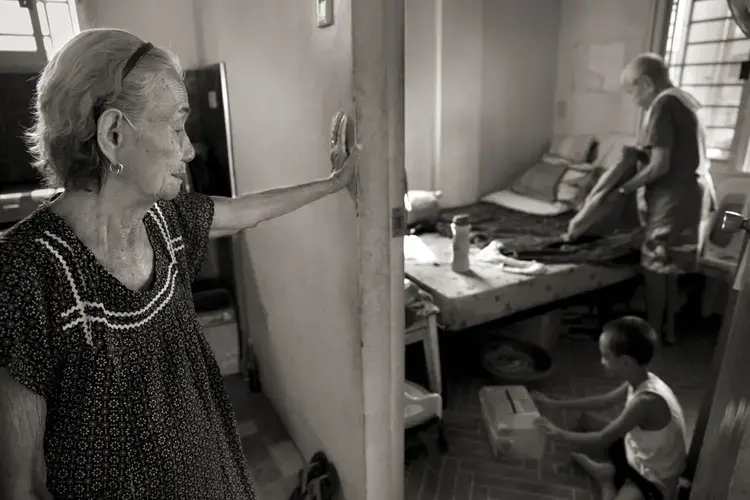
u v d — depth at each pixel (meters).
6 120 2.43
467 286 2.52
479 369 2.78
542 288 2.66
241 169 2.36
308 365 2.00
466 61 4.09
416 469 2.18
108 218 0.84
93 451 0.86
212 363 1.10
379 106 1.34
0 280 0.72
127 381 0.87
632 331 1.89
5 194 2.35
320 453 2.00
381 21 1.29
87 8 2.53
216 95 2.23
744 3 1.38
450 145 4.23
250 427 2.47
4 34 2.45
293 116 1.71
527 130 4.50
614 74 3.91
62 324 0.78
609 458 2.06
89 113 0.76
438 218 3.69
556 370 2.89
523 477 2.12
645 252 2.92
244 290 2.71
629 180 2.92
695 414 2.51
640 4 3.62
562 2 4.29
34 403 0.78
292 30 1.61
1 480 0.80
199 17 2.47
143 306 0.88
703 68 3.27
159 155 0.83
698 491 1.54
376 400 1.59
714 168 3.23
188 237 1.07
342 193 1.46
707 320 3.40
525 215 3.83
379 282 1.48
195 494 1.01
